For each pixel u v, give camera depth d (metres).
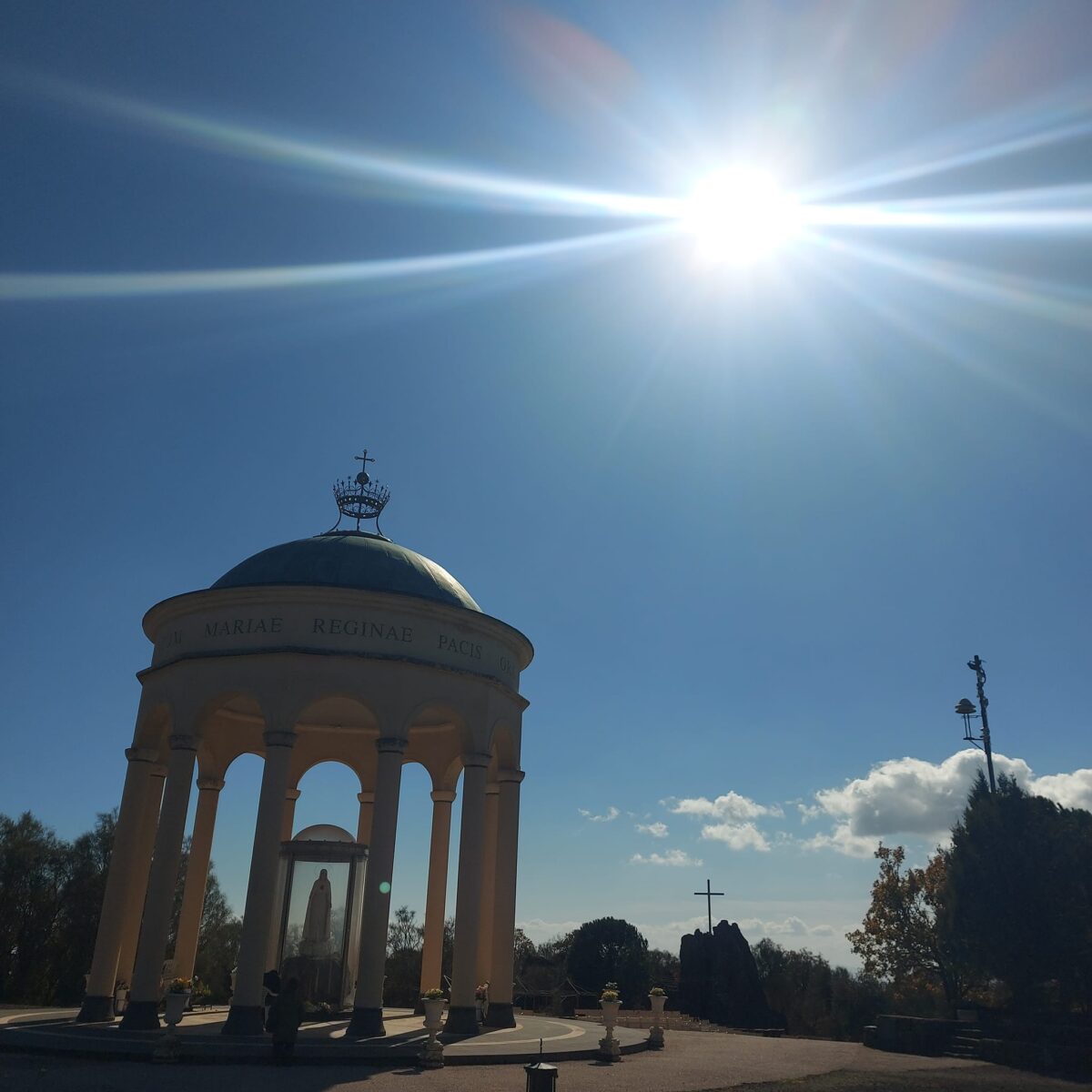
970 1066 24.58
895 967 53.56
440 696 26.52
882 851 56.00
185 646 26.69
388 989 51.41
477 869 26.02
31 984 54.47
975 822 31.02
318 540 29.17
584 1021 34.75
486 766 27.08
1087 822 30.58
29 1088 15.58
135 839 26.84
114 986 25.80
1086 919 27.97
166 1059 19.52
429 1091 16.55
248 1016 22.06
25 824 58.56
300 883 28.64
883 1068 23.34
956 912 30.62
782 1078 20.41
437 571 30.03
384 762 24.92
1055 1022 27.58
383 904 23.84
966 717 36.19
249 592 26.16
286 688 24.81
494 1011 27.80
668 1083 18.91
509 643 29.84
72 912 56.66
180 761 24.95
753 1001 63.31
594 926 78.88
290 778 34.91
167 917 23.88
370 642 26.02
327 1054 20.25
